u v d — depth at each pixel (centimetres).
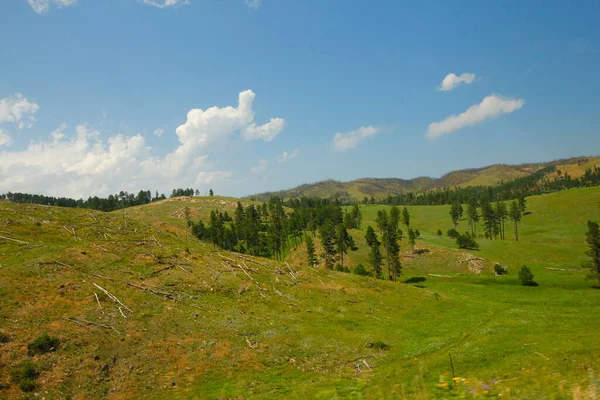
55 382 2747
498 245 12531
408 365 3366
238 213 17412
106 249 5397
